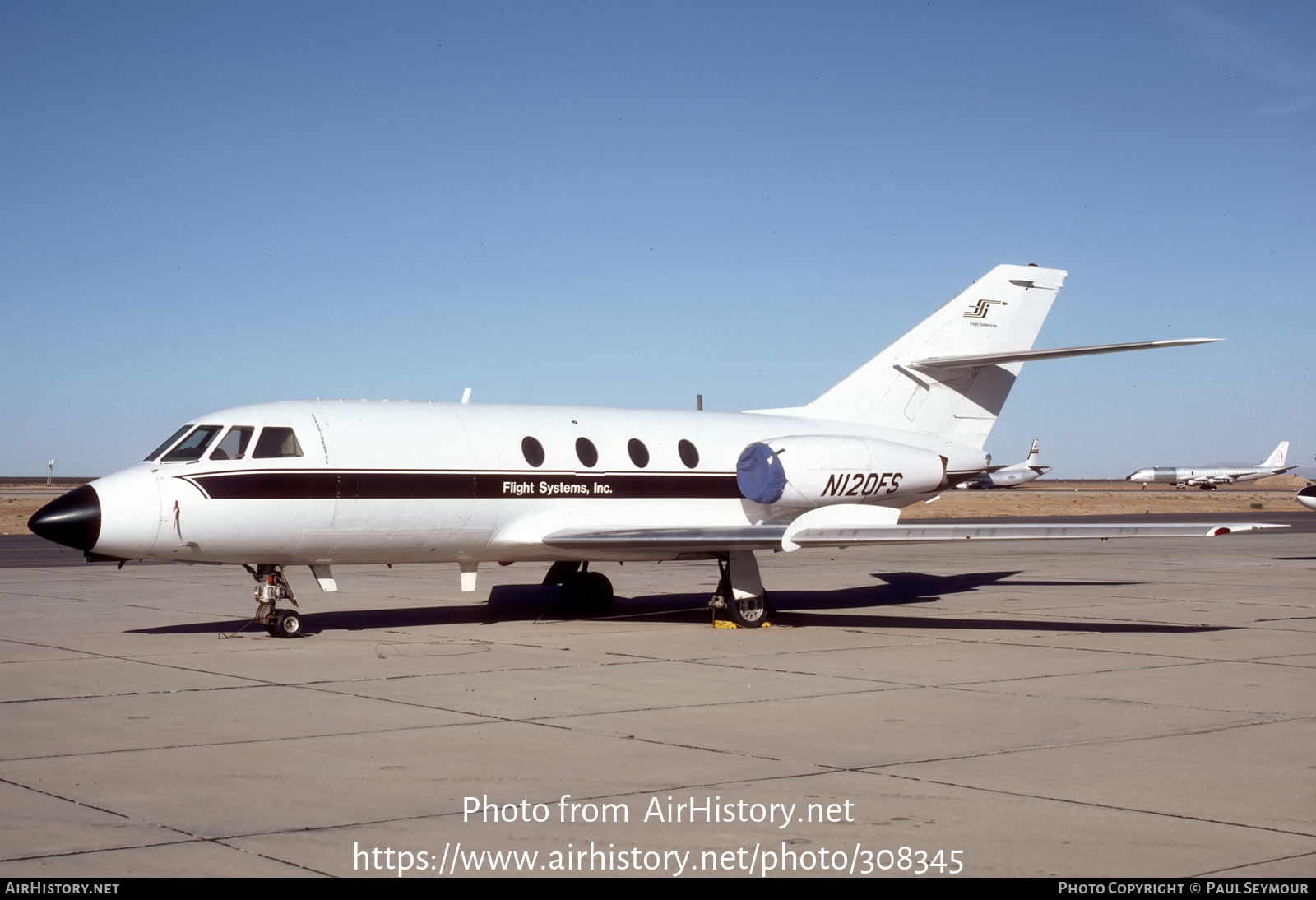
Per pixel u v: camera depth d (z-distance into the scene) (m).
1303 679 12.54
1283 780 8.18
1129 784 8.06
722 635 16.33
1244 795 7.79
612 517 17.73
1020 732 9.75
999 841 6.82
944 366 20.45
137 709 10.68
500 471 16.80
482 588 23.30
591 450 17.80
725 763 8.65
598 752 8.99
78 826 7.03
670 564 30.28
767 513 19.11
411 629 16.89
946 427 21.05
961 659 14.00
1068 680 12.42
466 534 16.73
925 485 19.70
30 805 7.48
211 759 8.73
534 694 11.55
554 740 9.40
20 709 10.66
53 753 8.93
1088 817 7.28
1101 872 6.29
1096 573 28.45
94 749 9.07
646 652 14.54
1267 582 25.36
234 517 15.09
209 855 6.52
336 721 10.17
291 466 15.39
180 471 14.95
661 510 18.22
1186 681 12.40
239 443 15.37
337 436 15.87
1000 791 7.86
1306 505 32.53
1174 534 15.61
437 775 8.27
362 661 13.67
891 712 10.61
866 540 15.90
